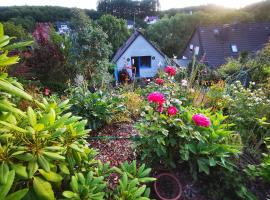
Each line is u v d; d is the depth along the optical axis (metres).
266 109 3.12
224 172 1.98
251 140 2.89
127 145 2.55
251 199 1.90
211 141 2.07
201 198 1.93
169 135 2.01
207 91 3.82
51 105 1.39
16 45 1.13
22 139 1.06
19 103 1.96
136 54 15.30
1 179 0.89
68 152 1.24
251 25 17.11
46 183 1.01
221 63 15.24
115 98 3.34
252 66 6.52
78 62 8.80
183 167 2.09
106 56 11.42
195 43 17.84
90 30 11.08
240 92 3.50
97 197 1.17
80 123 1.34
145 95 3.96
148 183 1.91
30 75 6.58
